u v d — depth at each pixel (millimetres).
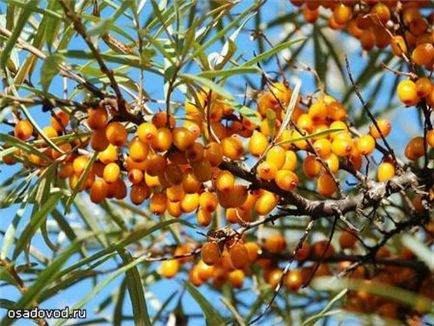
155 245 900
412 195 851
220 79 723
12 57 746
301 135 749
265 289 853
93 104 703
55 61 682
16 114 750
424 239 890
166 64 721
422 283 853
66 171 747
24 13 695
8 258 759
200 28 812
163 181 716
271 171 727
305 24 951
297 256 852
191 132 706
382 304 848
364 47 837
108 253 703
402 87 758
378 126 774
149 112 732
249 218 752
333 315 723
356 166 771
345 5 817
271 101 769
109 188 741
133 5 703
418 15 799
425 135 763
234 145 728
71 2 697
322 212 756
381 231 798
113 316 865
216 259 745
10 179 758
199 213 741
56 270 685
